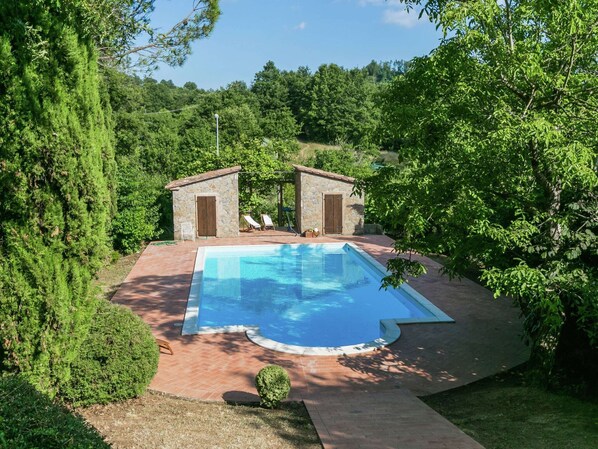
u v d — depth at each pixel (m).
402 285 16.25
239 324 13.84
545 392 8.54
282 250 23.47
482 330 12.19
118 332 7.75
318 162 35.62
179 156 41.38
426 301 14.39
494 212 8.60
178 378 9.40
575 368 8.98
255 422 7.27
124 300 14.62
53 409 4.33
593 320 7.87
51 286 6.46
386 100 9.03
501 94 7.97
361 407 8.02
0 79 5.86
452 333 12.00
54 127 6.21
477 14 6.93
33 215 6.25
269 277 19.33
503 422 7.37
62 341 6.73
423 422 7.28
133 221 21.20
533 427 7.05
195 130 46.50
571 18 6.85
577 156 6.61
